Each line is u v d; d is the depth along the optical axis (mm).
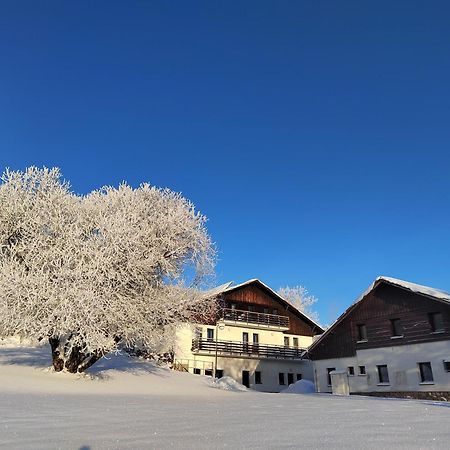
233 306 43406
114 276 20453
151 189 25781
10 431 6336
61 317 18406
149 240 22312
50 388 16484
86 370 24562
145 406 11031
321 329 47656
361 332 30828
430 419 7750
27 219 21406
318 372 32625
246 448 4836
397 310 28609
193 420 7801
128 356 34469
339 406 11672
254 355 42125
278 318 44750
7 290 18672
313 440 5328
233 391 23922
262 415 8797
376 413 9164
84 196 24969
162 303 22672
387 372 28391
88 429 6559
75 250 20234
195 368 39031
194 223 25000
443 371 25391
